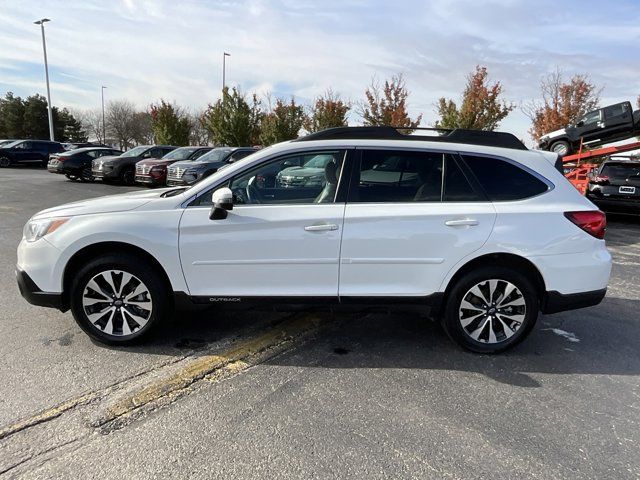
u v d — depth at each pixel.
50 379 3.21
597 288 3.69
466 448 2.58
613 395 3.19
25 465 2.38
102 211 3.64
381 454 2.51
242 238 3.54
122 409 2.88
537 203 3.65
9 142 29.06
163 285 3.68
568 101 23.81
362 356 3.70
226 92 29.20
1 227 8.70
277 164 3.67
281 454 2.50
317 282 3.62
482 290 3.70
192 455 2.48
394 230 3.54
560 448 2.60
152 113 33.16
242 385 3.21
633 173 10.52
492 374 3.45
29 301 3.67
